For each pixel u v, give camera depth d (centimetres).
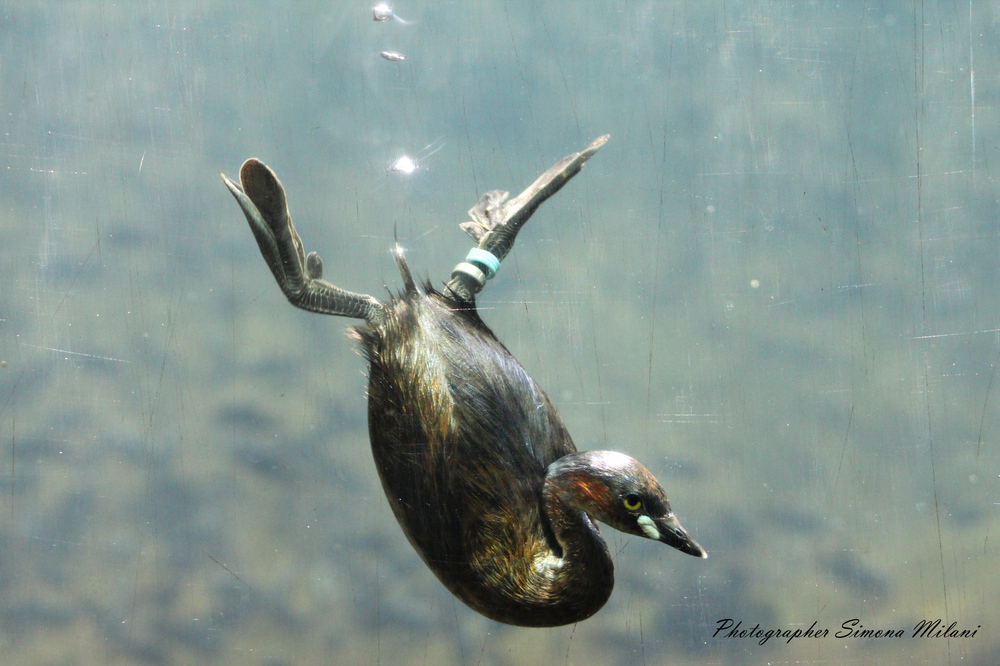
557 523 344
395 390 345
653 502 342
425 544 345
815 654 427
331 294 346
